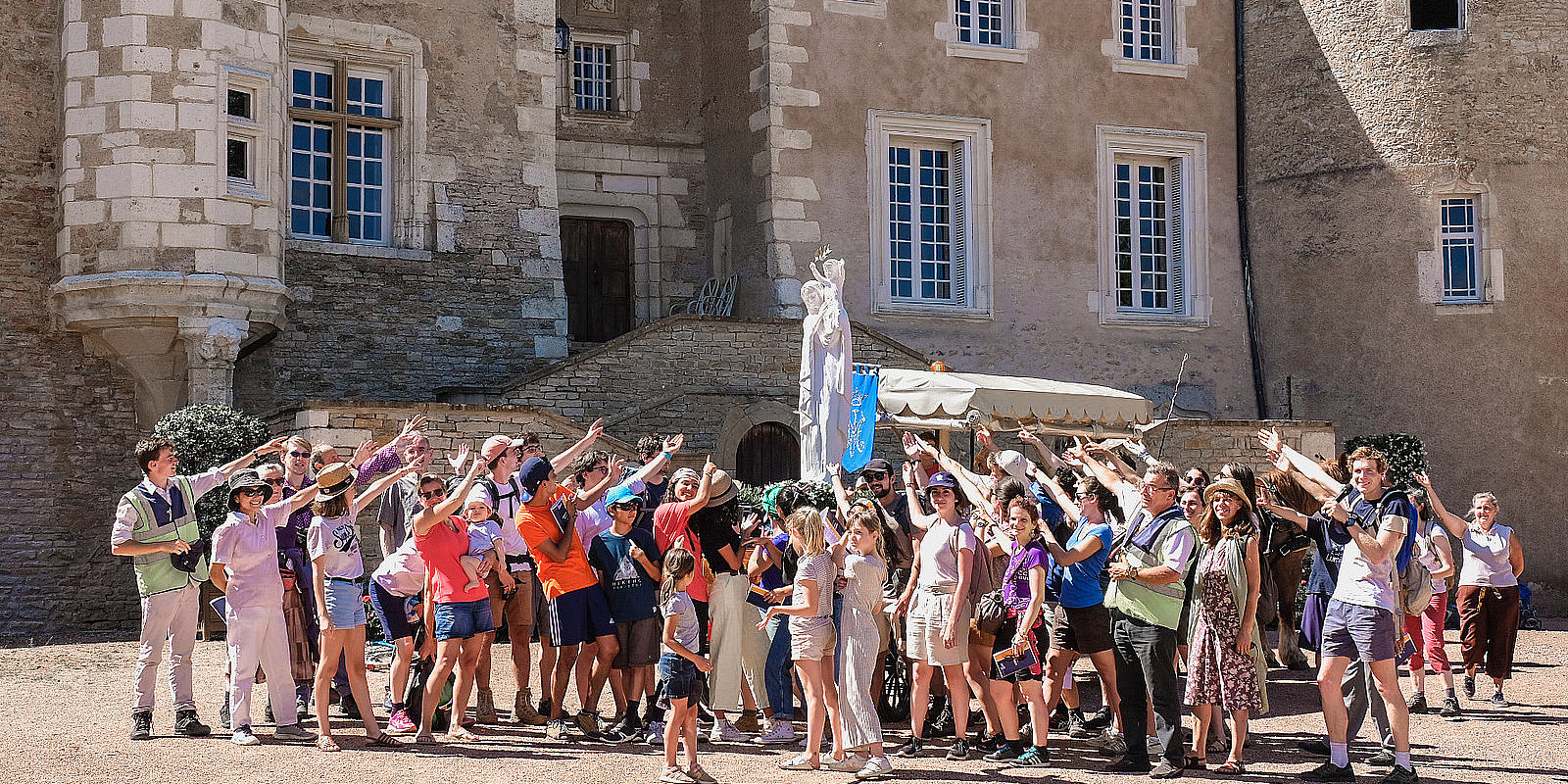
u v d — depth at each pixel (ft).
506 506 34.27
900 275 71.97
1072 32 74.69
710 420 62.03
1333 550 30.81
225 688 36.35
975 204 72.28
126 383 56.80
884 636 33.96
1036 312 72.95
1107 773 29.78
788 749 32.22
